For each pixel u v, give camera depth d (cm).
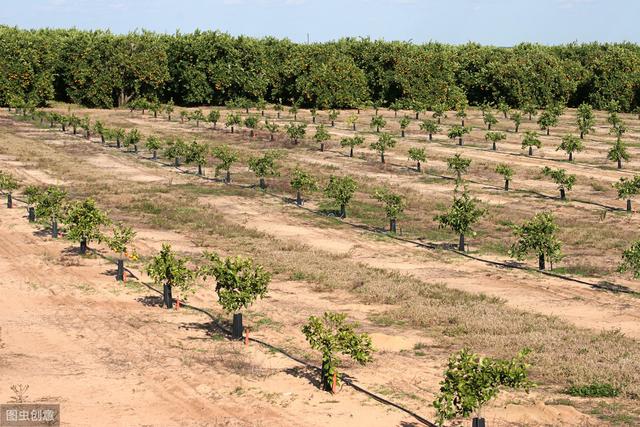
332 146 7531
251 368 2305
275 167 6088
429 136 8194
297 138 7969
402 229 4434
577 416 1981
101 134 7694
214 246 3931
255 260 3638
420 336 2683
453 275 3534
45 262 3538
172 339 2566
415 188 5606
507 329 2720
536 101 11631
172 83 11475
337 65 11231
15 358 2342
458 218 3894
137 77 10950
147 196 5184
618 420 1970
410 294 3156
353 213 4828
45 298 3011
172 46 11412
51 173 5981
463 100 11631
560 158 6919
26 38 10688
